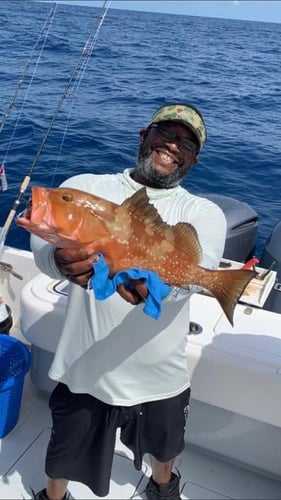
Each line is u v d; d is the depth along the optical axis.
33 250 1.80
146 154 1.83
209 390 2.39
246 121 11.62
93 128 9.18
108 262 1.43
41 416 2.86
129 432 2.11
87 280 1.44
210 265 1.72
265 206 6.86
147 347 1.91
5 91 10.70
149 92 13.42
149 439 2.11
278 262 3.76
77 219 1.34
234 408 2.37
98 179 1.92
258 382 2.27
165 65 18.91
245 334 2.47
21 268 3.30
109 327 1.90
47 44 16.66
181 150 1.79
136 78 15.43
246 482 2.54
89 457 2.10
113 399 1.97
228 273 1.51
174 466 2.59
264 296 2.80
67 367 2.03
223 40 35.53
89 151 8.02
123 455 2.64
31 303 2.62
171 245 1.47
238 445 2.56
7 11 29.58
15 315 3.47
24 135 8.21
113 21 44.53
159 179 1.83
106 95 12.38
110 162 7.67
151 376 1.98
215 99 13.75
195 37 36.03
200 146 1.85
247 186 7.54
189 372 2.39
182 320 1.96
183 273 1.50
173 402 2.06
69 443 2.09
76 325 1.98
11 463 2.55
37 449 2.64
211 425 2.57
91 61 17.64
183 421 2.14
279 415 2.29
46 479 2.48
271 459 2.52
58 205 1.32
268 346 2.39
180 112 1.78
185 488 2.48
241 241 3.92
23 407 2.91
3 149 7.58
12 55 14.56
